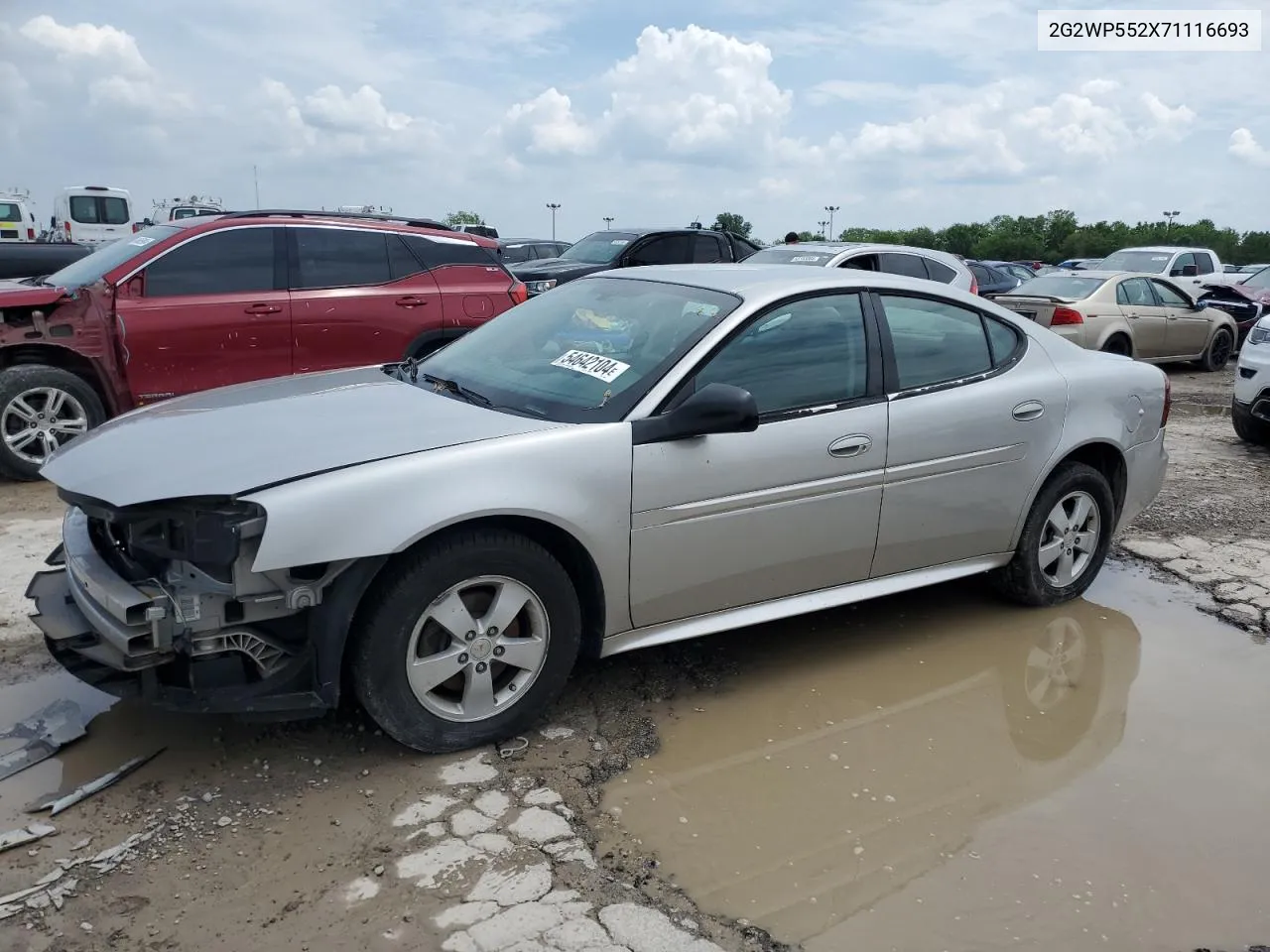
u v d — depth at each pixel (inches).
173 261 273.4
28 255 588.4
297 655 120.5
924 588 202.2
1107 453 193.2
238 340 278.7
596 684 154.2
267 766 127.0
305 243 289.7
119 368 268.4
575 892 105.7
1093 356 195.6
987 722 148.9
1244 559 221.8
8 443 256.8
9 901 100.8
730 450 141.9
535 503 126.3
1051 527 187.3
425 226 323.3
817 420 150.2
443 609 125.3
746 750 137.8
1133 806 128.4
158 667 119.6
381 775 125.9
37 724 134.3
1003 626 184.4
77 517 137.7
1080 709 154.3
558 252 903.7
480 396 147.9
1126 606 196.5
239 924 99.0
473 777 126.4
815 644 173.9
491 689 131.7
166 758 128.0
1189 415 417.7
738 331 146.5
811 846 116.8
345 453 122.6
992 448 171.0
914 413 160.7
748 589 150.9
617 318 157.5
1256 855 119.2
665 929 101.0
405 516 118.1
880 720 148.1
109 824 114.1
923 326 168.6
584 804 122.3
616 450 133.3
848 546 158.4
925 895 108.9
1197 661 172.7
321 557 113.9
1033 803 128.2
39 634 161.2
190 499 113.4
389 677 123.0
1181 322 530.6
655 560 139.2
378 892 104.5
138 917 99.5
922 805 126.5
